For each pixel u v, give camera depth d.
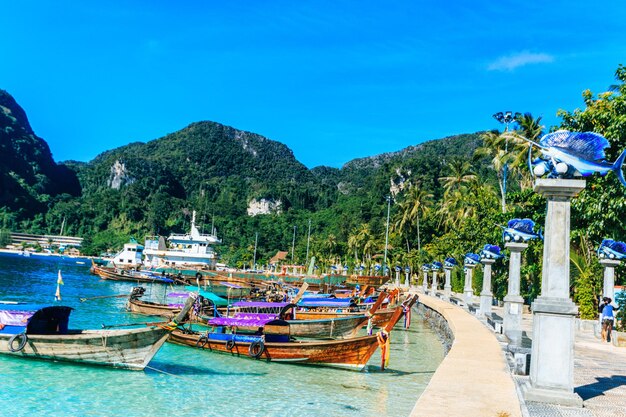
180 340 23.09
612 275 22.28
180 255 101.69
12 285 55.94
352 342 19.39
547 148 9.57
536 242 32.72
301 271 116.81
